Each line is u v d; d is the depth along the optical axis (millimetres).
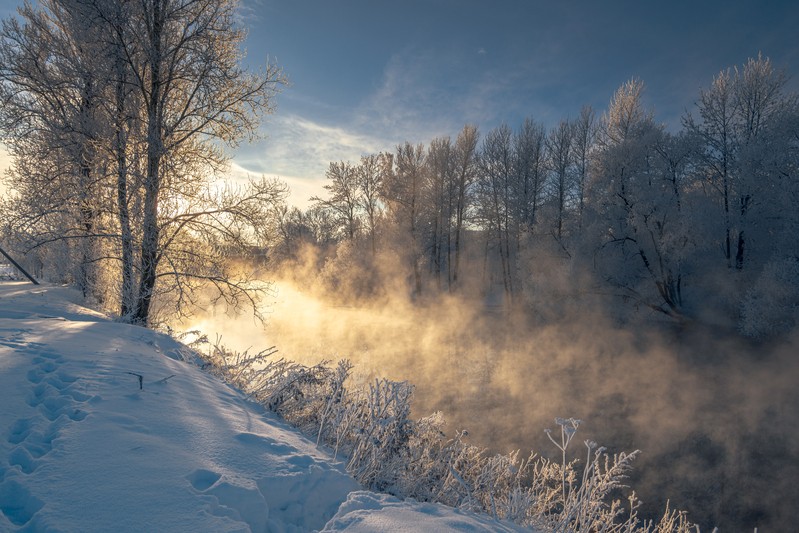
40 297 11297
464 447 4633
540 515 3846
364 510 2590
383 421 3818
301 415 4773
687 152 22875
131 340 6621
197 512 2160
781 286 16891
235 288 12352
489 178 38844
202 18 11297
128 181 11062
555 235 28797
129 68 11500
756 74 22141
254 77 12000
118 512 2086
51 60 11852
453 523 2516
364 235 44781
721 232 21656
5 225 10547
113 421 3143
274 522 2398
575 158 32562
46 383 3771
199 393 4445
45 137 11188
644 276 23984
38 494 2145
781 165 19031
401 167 41812
